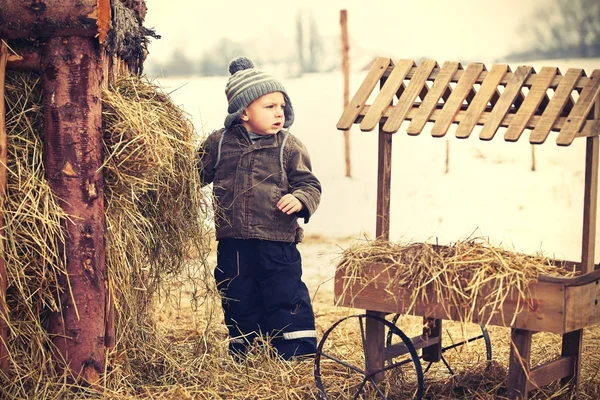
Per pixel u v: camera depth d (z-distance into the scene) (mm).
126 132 3766
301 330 4504
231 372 4223
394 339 5066
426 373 4285
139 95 4078
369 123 3717
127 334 4078
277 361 4359
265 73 4566
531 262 3512
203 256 4473
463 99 3629
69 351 3730
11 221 3570
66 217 3664
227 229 4523
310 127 19047
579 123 3312
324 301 6254
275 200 4488
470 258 3502
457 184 13312
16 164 3645
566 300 3285
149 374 4109
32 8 3547
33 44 3662
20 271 3613
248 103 4508
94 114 3682
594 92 3406
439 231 10289
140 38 4680
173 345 4586
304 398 3939
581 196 12344
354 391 3965
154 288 4445
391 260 3662
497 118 3463
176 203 4227
